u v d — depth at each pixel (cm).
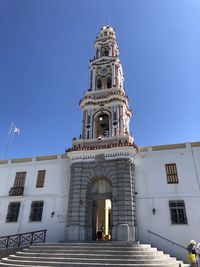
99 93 2980
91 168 2319
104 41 3581
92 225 2188
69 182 2452
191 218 1967
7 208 2520
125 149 2269
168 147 2316
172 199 2086
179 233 1941
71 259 1473
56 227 2258
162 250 1914
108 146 2320
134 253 1530
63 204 2355
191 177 2123
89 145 2538
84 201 2186
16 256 1658
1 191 2644
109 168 2253
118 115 2709
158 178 2202
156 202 2108
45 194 2469
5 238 2294
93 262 1433
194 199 2030
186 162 2200
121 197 2080
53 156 2683
